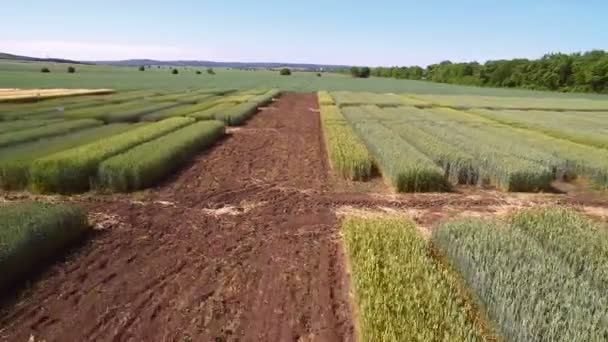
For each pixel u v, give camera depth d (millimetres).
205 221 11609
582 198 14562
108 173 13727
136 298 7707
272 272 8766
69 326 6871
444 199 13992
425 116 33562
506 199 14211
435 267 7707
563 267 7398
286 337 6645
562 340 5402
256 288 8125
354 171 16094
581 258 7949
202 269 8875
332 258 9445
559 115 38219
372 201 13656
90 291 7898
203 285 8211
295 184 15531
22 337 6582
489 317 6625
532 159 17141
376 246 8312
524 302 6176
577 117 36969
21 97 39156
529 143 21391
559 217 10156
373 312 6023
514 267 7395
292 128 29656
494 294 6527
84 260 9125
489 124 29328
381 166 17000
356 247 8398
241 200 13523
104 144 17188
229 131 27891
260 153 21016
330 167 18266
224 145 22891
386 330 5555
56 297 7672
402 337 5449
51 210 9805
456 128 26109
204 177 16172
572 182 16562
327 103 44281
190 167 17688
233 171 17266
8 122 23984
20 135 19375
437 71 150750
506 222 10180
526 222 9977
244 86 79062
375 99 52188
